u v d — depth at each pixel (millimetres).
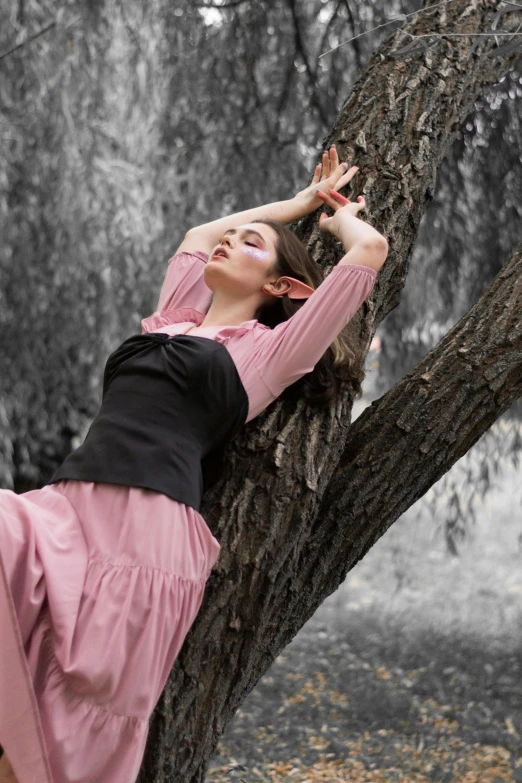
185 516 2012
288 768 4332
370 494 2422
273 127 5461
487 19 3076
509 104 5227
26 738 1778
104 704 1858
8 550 1849
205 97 5582
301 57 5277
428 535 11242
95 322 5805
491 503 12867
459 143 5320
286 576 2219
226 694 2182
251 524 2172
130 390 2150
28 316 5578
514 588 9367
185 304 2592
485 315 2553
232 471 2225
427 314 6441
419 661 6453
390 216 2611
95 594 1908
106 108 5641
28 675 1772
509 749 4734
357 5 5102
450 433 2438
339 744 4656
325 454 2275
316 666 6293
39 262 5527
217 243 2668
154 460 2031
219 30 5402
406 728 5035
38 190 5375
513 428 6273
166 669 1957
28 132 5223
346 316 2154
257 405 2197
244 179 5617
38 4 5105
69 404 6371
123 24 5402
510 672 6191
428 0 3193
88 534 1987
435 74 2855
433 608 8438
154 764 2107
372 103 2795
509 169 5574
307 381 2297
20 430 6070
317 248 2586
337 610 8297
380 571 10031
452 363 2498
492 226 5902
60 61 5207
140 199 5738
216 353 2150
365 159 2680
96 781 1846
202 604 2145
